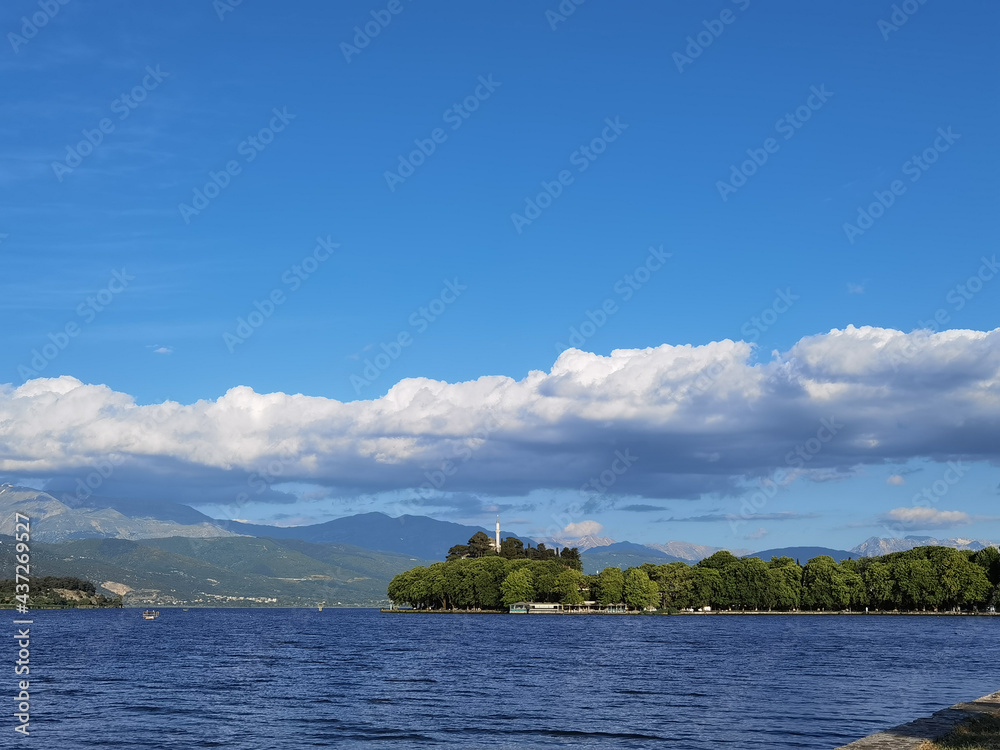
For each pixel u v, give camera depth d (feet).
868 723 250.57
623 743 222.07
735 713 271.69
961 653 526.98
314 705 297.12
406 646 634.84
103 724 256.73
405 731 242.37
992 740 156.25
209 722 259.80
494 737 231.91
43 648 620.49
